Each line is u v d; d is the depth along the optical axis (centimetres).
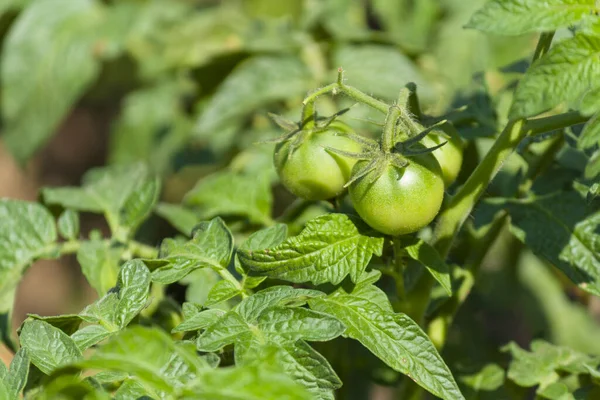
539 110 95
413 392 114
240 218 120
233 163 138
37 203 115
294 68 140
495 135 113
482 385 114
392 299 108
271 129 149
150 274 100
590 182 107
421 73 143
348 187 102
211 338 96
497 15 97
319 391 96
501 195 115
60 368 91
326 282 102
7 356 109
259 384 89
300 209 119
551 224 108
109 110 287
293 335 96
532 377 111
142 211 115
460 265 118
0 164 293
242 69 140
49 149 291
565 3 97
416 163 100
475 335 134
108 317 99
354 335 99
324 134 105
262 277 102
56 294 276
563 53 95
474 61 150
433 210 101
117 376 97
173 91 189
